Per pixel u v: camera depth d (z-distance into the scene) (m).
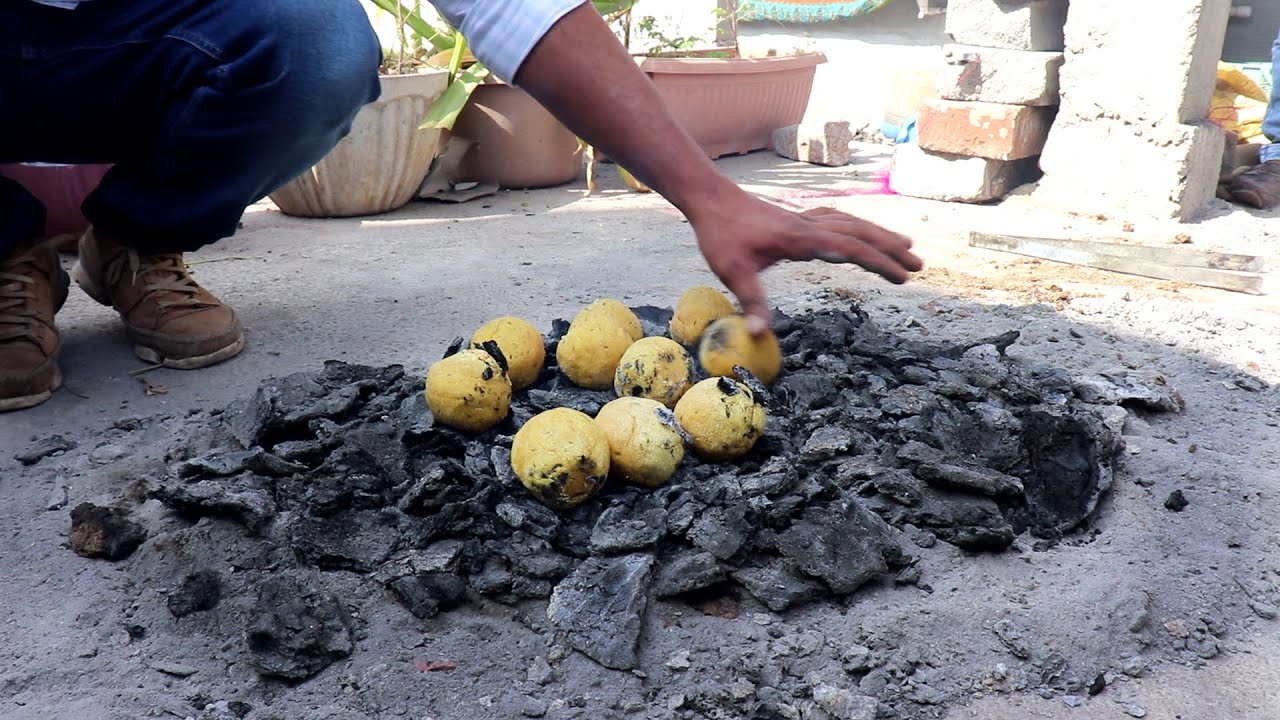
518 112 5.63
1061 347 3.32
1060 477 2.35
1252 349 3.37
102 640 1.93
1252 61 7.41
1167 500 2.38
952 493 2.27
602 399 2.45
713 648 1.88
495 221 5.10
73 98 2.53
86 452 2.60
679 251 4.46
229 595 2.02
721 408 2.20
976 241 4.68
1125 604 2.00
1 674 1.83
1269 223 5.00
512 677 1.83
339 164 4.96
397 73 5.21
